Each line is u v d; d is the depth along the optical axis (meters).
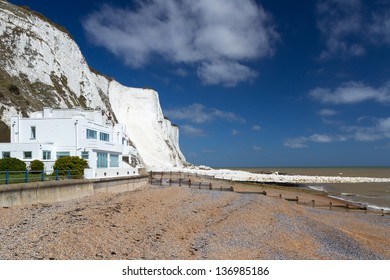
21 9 78.94
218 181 67.00
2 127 50.25
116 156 46.44
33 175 29.78
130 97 121.19
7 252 13.59
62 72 78.62
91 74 95.19
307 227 25.88
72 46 87.81
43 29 79.69
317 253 19.33
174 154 124.69
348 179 98.75
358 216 35.47
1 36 66.81
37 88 66.19
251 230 22.92
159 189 42.38
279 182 84.06
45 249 14.31
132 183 43.03
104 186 34.78
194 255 16.45
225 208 30.84
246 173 107.25
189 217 25.41
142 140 112.06
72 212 21.73
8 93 56.03
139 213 24.42
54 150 38.94
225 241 19.66
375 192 64.56
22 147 36.84
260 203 35.06
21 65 66.50
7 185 21.86
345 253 20.06
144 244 17.12
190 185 51.75
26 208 21.97
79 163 34.28
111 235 17.64
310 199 46.59
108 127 48.06
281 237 22.02
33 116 49.22
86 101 84.69
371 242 23.88
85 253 14.57
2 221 18.25
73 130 39.34
